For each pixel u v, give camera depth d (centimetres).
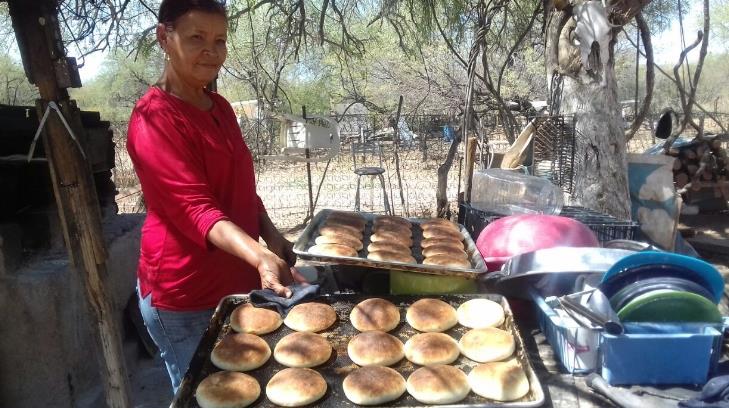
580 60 376
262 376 136
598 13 348
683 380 126
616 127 372
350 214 236
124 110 1395
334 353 145
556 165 400
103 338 180
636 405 117
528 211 281
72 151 162
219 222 141
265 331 153
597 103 371
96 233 172
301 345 143
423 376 130
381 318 156
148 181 147
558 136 396
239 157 164
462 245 207
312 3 661
